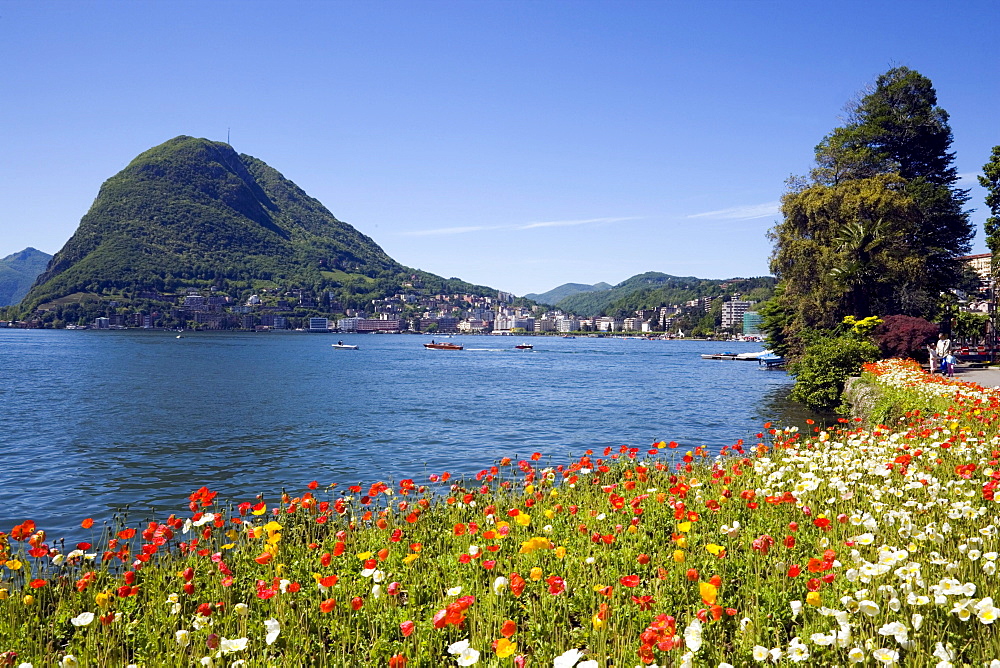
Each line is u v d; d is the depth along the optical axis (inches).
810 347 1489.9
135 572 308.0
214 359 3607.3
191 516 603.5
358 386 2060.8
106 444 992.9
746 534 339.0
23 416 1300.4
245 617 256.4
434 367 3248.0
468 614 259.6
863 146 2247.8
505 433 1112.2
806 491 366.6
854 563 276.8
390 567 313.6
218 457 893.8
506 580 267.6
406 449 956.6
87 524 353.7
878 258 1895.9
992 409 636.1
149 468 821.2
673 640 206.2
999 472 406.0
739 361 3946.9
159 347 5108.3
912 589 246.8
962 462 447.2
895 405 831.7
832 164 2198.6
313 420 1267.2
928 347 1659.7
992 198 1694.1
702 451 570.9
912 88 2223.2
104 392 1784.0
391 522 393.1
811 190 2031.3
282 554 343.3
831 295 1951.3
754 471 476.7
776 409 1448.1
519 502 438.6
